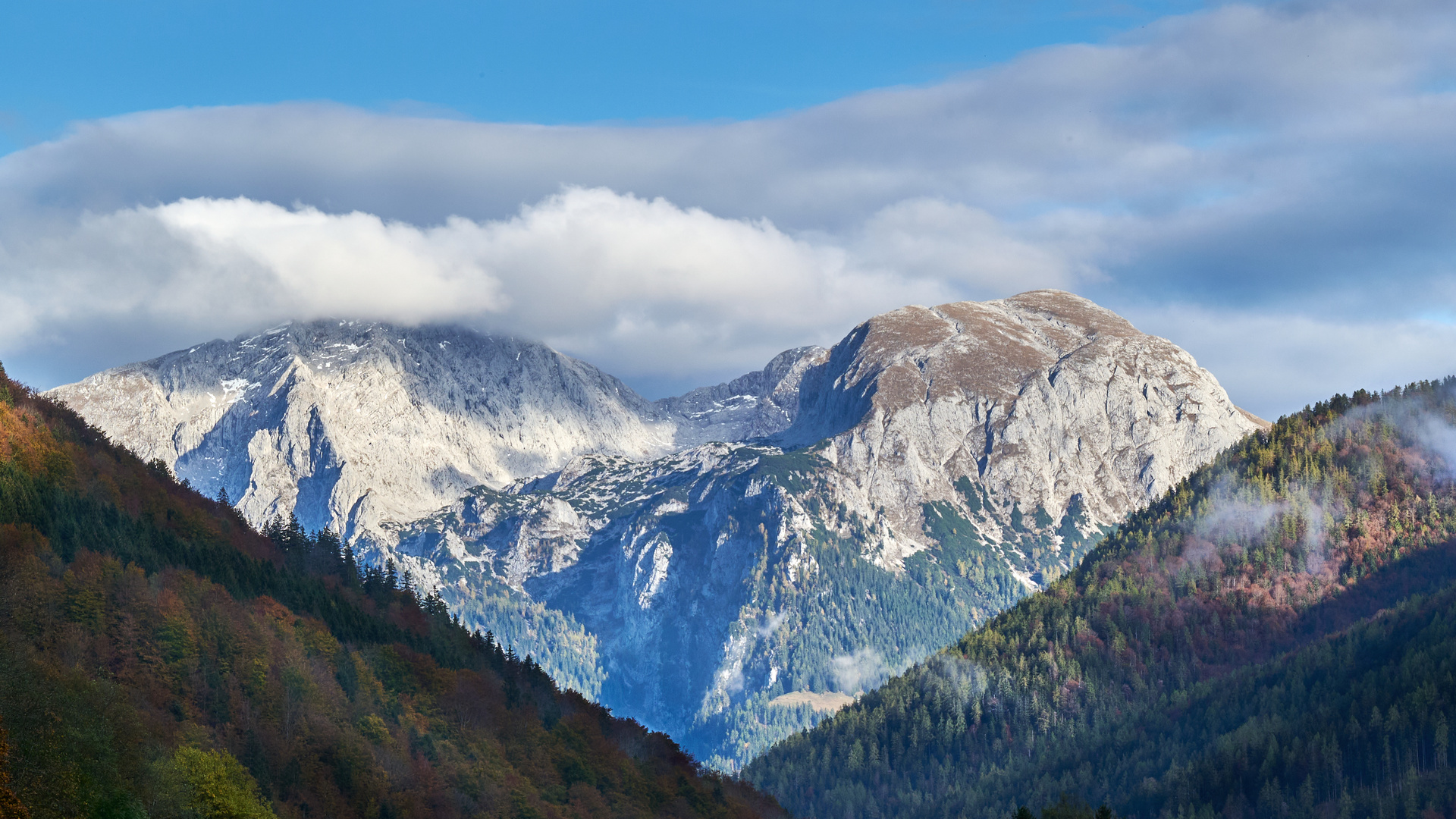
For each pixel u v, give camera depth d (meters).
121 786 195.75
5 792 174.38
